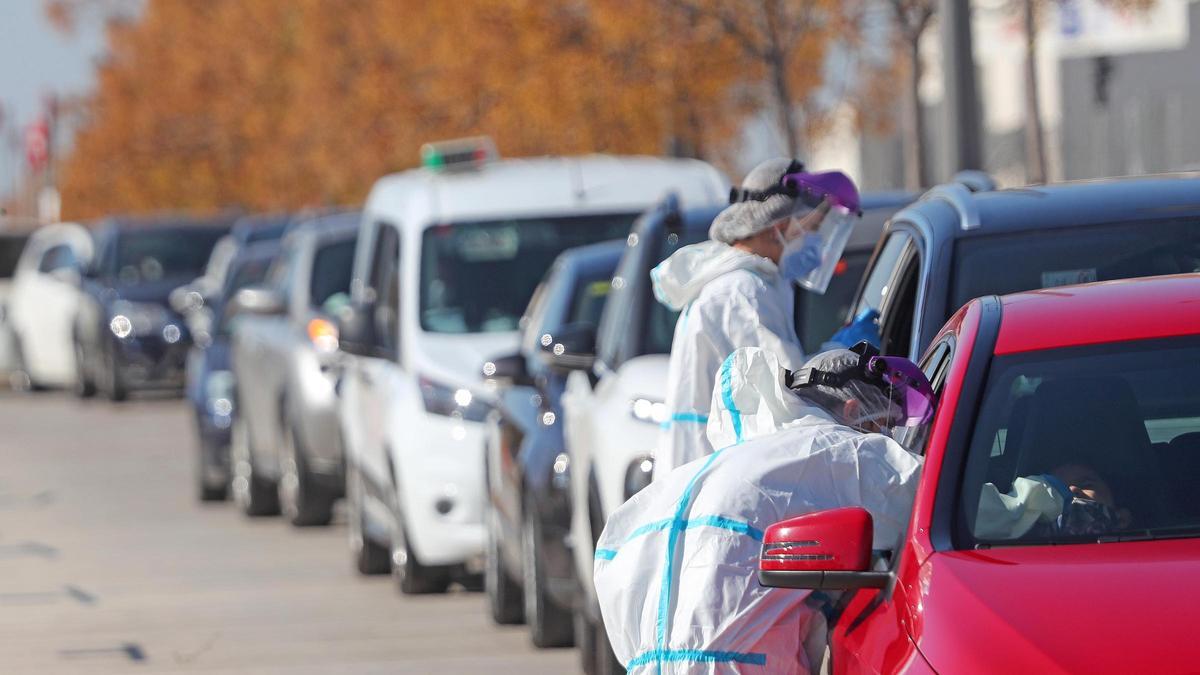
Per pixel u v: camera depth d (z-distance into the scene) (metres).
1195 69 77.19
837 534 11.06
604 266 28.56
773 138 67.81
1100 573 10.41
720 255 16.41
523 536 26.39
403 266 32.56
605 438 21.88
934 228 15.94
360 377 34.44
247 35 135.50
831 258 16.55
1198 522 11.13
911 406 12.80
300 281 41.12
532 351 28.42
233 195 157.38
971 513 11.21
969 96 35.25
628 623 12.20
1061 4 51.94
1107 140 70.94
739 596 11.81
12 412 79.81
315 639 27.72
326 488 40.44
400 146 93.31
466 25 73.06
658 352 23.34
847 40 60.44
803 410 12.93
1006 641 9.95
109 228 82.44
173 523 43.75
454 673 24.70
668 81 62.09
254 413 43.56
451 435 30.02
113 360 79.56
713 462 12.26
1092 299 12.58
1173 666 9.59
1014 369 11.98
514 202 33.03
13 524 44.44
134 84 162.88
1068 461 11.45
